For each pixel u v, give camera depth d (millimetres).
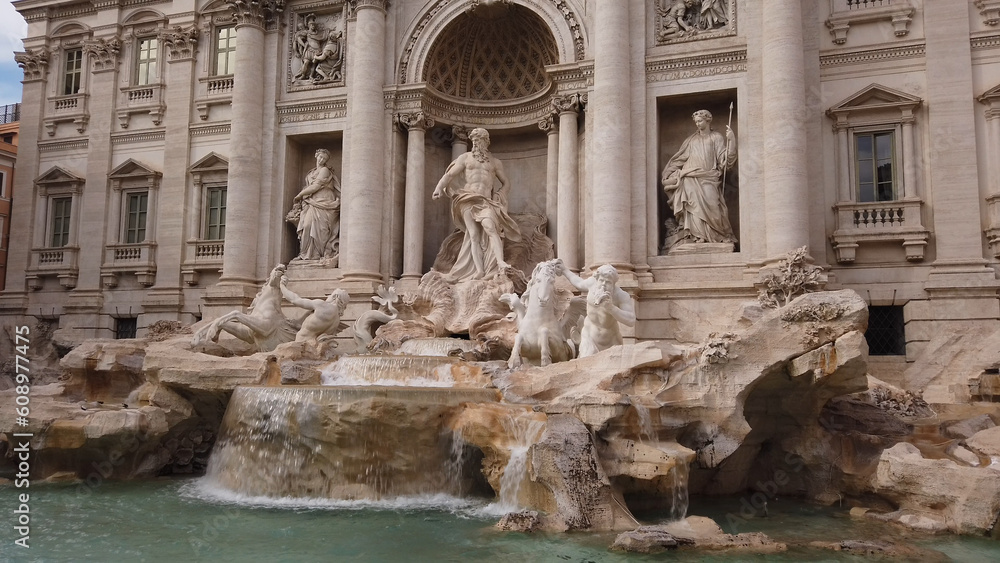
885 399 18031
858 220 22344
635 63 23938
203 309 27266
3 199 42000
